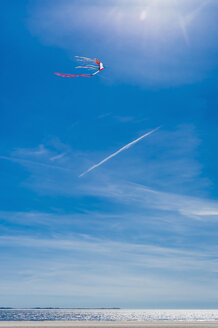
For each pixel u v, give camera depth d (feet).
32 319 360.69
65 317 452.76
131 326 174.81
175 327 172.96
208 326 181.57
